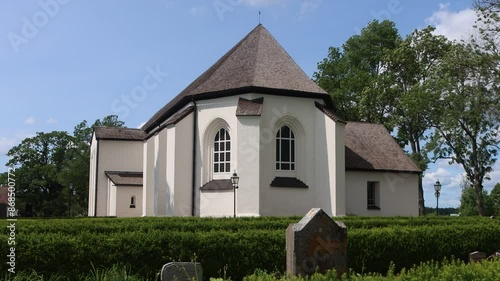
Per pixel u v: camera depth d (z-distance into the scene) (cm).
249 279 908
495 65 3834
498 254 1617
